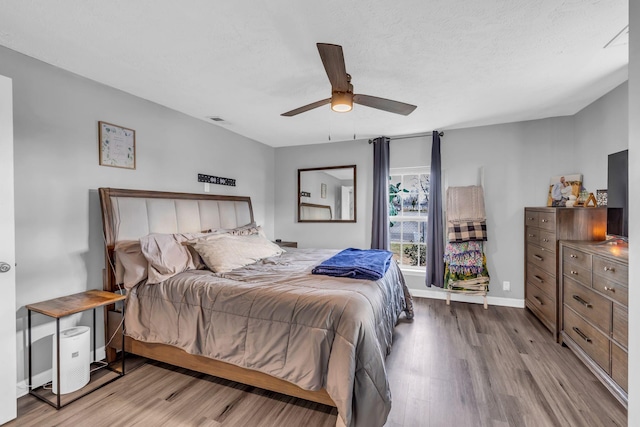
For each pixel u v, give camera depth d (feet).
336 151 15.01
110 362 7.71
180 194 10.25
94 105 7.91
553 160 11.35
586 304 7.11
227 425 5.52
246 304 6.15
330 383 5.16
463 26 5.62
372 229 13.88
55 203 7.10
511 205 12.01
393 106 7.05
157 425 5.53
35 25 5.55
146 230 8.79
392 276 8.93
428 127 12.42
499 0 4.91
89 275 7.76
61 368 6.32
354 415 5.03
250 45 6.26
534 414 5.74
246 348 5.99
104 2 4.91
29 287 6.63
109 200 8.01
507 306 12.14
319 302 5.68
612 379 6.11
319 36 5.93
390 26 5.61
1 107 5.59
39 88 6.82
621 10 5.15
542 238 9.93
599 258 6.59
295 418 5.72
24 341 6.51
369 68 7.29
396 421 5.61
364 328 5.31
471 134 12.51
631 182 3.66
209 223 11.16
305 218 15.64
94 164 7.91
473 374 7.15
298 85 8.27
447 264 12.42
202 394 6.46
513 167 11.94
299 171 15.75
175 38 6.00
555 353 8.14
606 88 8.55
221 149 12.44
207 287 6.70
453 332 9.62
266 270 8.25
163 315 6.91
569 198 10.11
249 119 11.34
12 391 5.67
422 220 13.79
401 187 14.15
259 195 15.02
